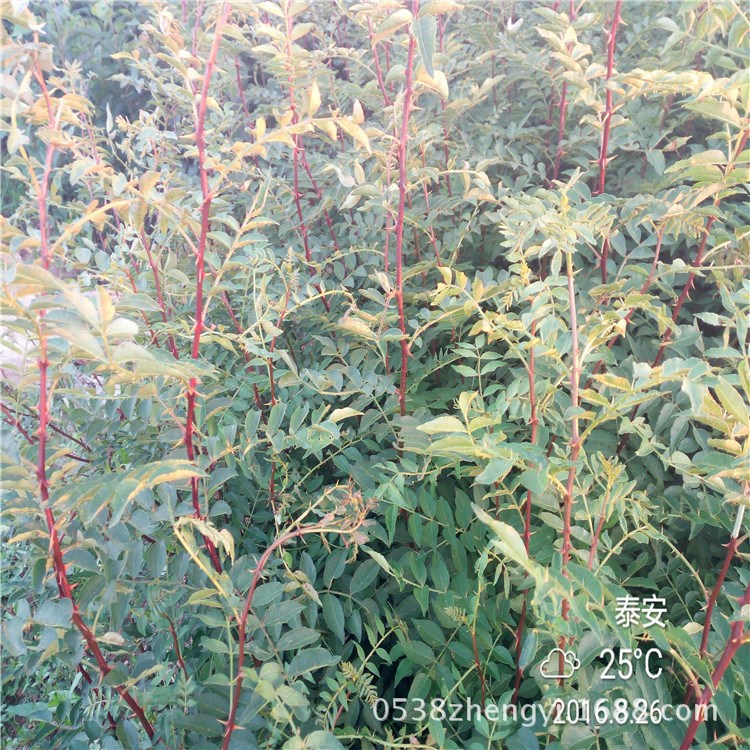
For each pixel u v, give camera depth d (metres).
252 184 2.45
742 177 1.24
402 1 1.32
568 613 1.06
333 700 1.17
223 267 1.29
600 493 1.50
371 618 1.45
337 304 2.07
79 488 0.95
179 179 2.18
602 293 1.51
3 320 0.91
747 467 0.93
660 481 1.60
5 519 1.28
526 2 2.64
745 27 1.30
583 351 1.07
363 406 1.60
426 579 1.50
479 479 0.90
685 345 1.48
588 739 1.08
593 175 1.97
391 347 1.92
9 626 1.02
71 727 1.33
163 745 1.21
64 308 0.99
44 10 4.39
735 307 1.16
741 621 0.93
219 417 1.68
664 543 1.62
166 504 1.17
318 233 2.42
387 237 1.64
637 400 0.96
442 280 2.02
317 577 1.63
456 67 2.34
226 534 1.03
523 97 2.55
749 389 0.94
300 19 2.94
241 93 2.72
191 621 1.45
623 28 2.41
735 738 1.02
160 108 2.40
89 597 1.12
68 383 1.71
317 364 1.99
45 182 1.02
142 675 1.10
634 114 2.09
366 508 1.23
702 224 1.52
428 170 1.63
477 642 1.33
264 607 1.26
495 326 1.23
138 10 4.43
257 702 1.05
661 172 1.82
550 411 1.34
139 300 1.23
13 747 1.82
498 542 0.80
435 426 0.93
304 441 1.34
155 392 1.17
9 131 0.97
